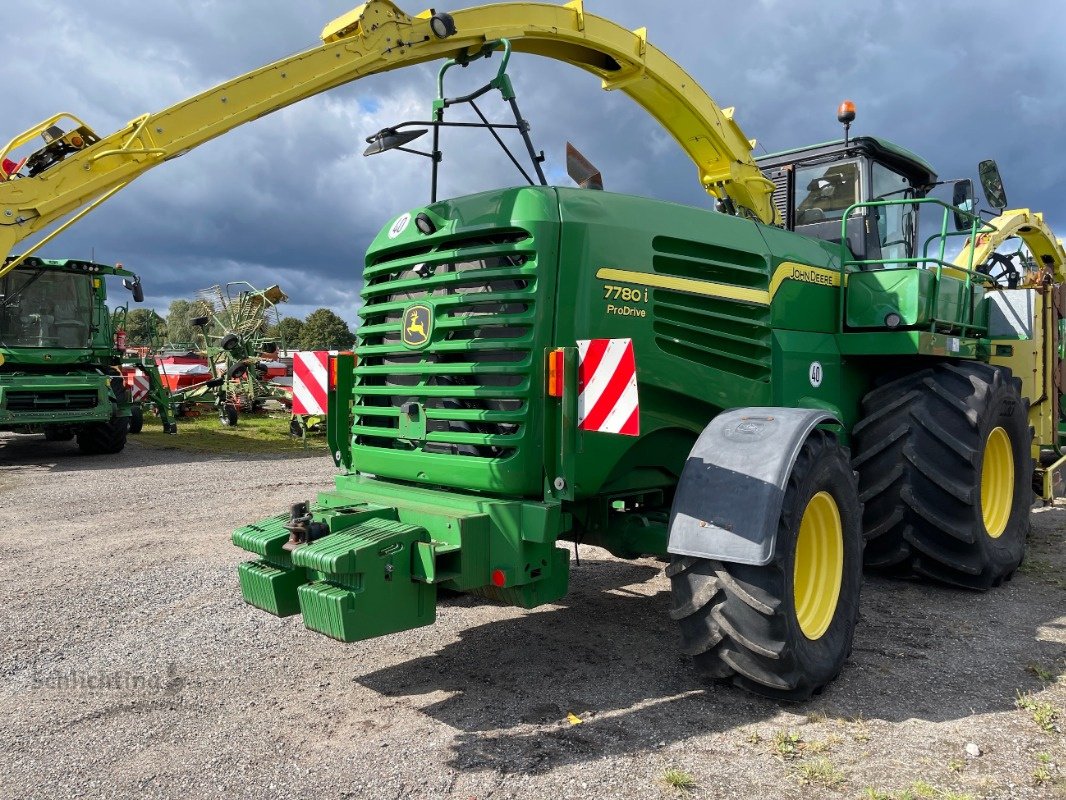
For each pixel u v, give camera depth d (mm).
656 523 3699
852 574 3391
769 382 4145
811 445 3180
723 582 2928
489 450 3289
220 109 3840
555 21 4500
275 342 16938
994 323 6160
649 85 5039
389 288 3719
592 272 3291
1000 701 3043
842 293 4684
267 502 7496
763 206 5570
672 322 3617
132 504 7418
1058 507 6840
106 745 2760
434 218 3512
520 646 3732
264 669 3463
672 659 3545
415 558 2914
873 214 5328
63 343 11312
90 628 3994
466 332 3398
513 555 3033
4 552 5578
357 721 2941
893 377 4809
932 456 4340
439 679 3342
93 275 11617
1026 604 4309
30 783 2508
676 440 3818
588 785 2455
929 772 2502
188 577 4914
